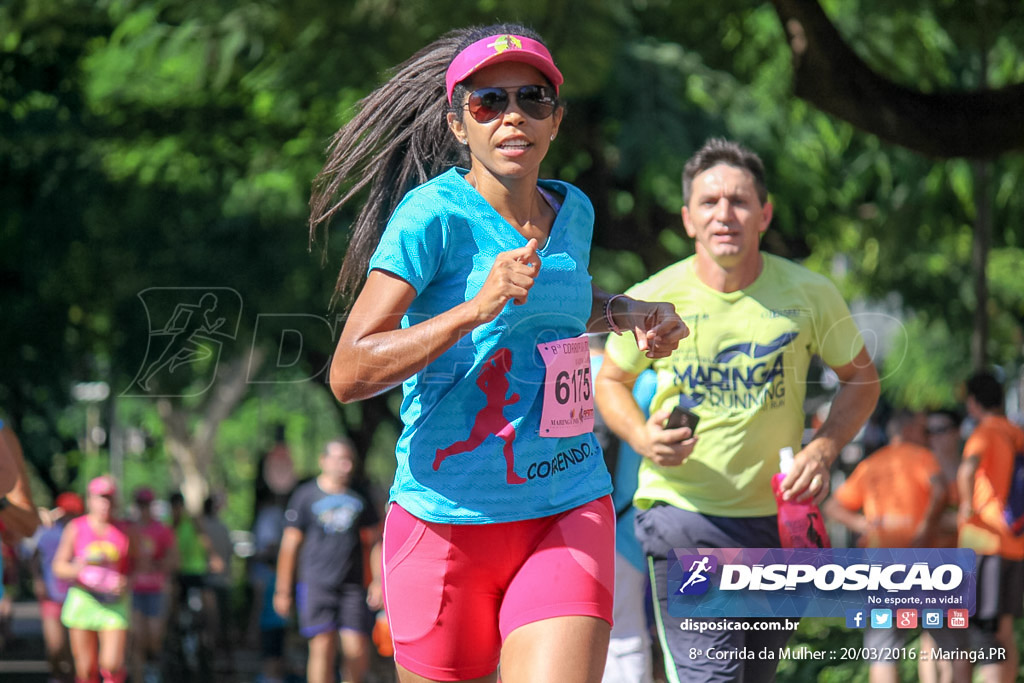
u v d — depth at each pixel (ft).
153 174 143.64
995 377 65.10
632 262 140.26
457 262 29.12
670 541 43.27
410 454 29.78
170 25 100.58
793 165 123.44
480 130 29.04
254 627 106.01
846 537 65.31
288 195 135.33
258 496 105.09
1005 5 76.59
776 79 123.65
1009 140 63.41
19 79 151.02
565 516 29.50
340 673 99.60
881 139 65.00
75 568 97.19
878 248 139.74
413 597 29.94
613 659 50.19
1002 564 58.18
